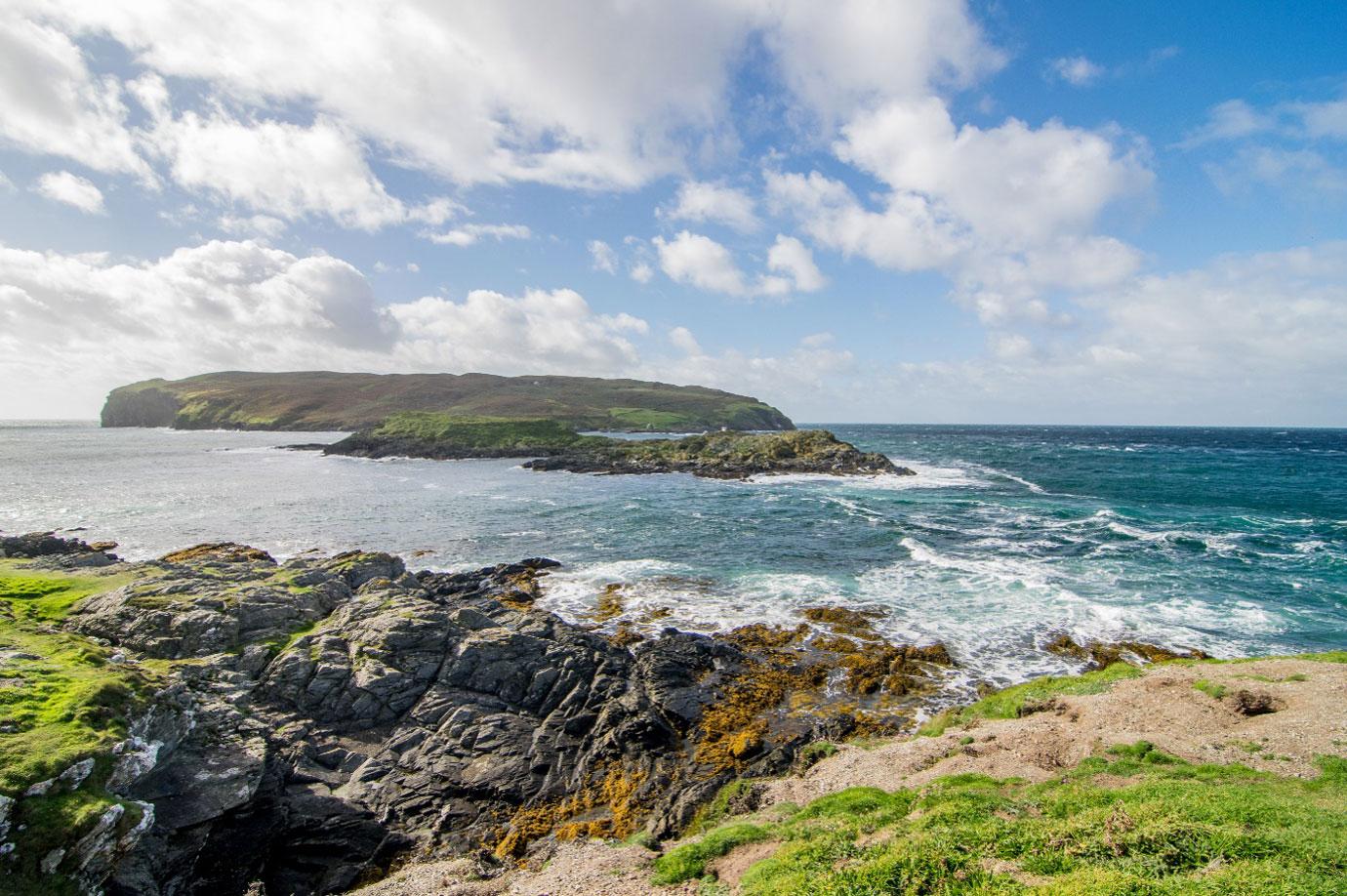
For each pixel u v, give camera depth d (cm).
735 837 1517
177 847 1551
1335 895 865
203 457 12194
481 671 2528
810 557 4588
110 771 1427
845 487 8481
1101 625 3186
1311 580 3888
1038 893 1000
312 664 2444
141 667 2197
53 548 3969
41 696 1573
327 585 3206
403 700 2383
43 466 10325
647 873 1470
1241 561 4325
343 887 1634
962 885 1088
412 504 6931
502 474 10025
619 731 2188
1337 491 7625
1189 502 6881
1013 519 5919
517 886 1462
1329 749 1575
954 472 10206
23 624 2172
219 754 1809
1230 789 1330
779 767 2031
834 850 1318
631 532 5475
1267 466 10994
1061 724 1953
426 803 1908
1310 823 1117
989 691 2555
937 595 3688
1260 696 1953
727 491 8112
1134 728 1856
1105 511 6234
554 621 3075
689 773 2034
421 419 14738
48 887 1212
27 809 1242
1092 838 1140
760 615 3419
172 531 5438
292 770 1966
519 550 4866
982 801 1418
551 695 2473
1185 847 1063
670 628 3181
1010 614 3362
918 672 2717
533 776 2030
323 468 10375
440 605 3206
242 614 2672
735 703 2477
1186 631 3077
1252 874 938
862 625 3241
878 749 2011
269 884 1650
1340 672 2128
